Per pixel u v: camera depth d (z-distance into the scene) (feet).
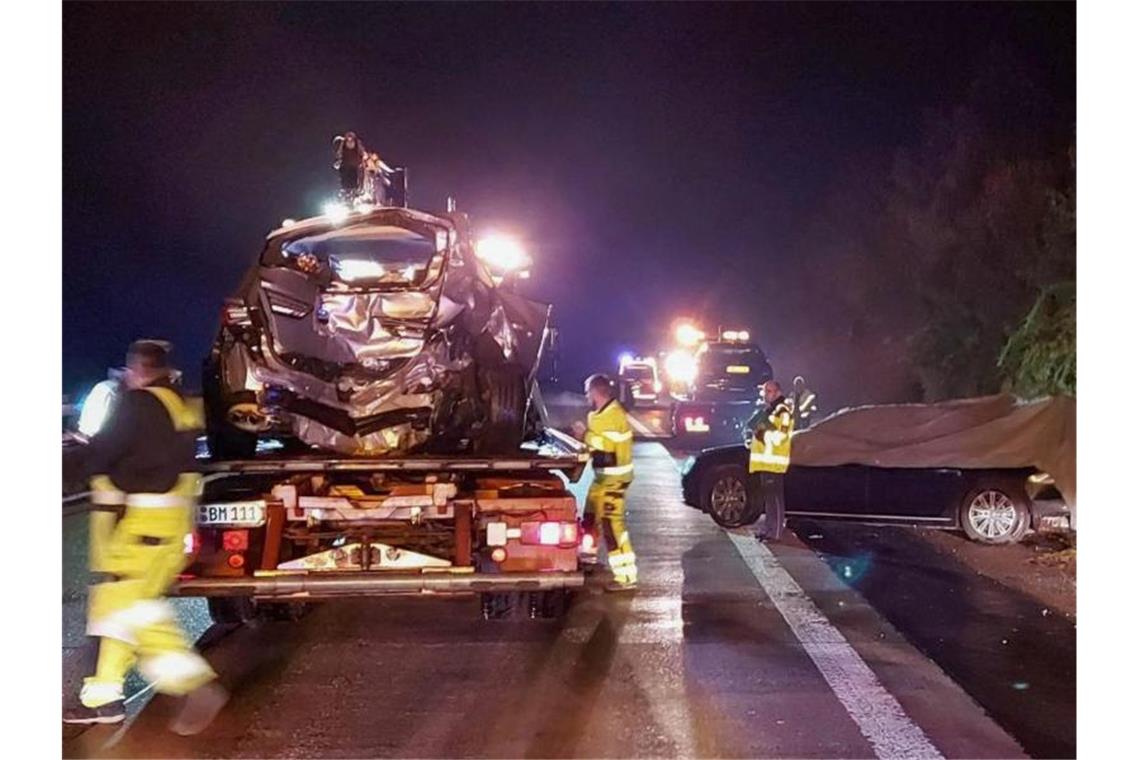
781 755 19.54
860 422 40.14
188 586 24.64
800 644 26.27
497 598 27.94
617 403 32.40
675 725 21.01
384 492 26.23
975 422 39.17
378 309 26.86
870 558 36.47
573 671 24.36
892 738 20.26
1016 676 23.76
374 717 21.62
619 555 32.19
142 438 21.43
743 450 43.19
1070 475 37.42
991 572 34.22
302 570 25.11
